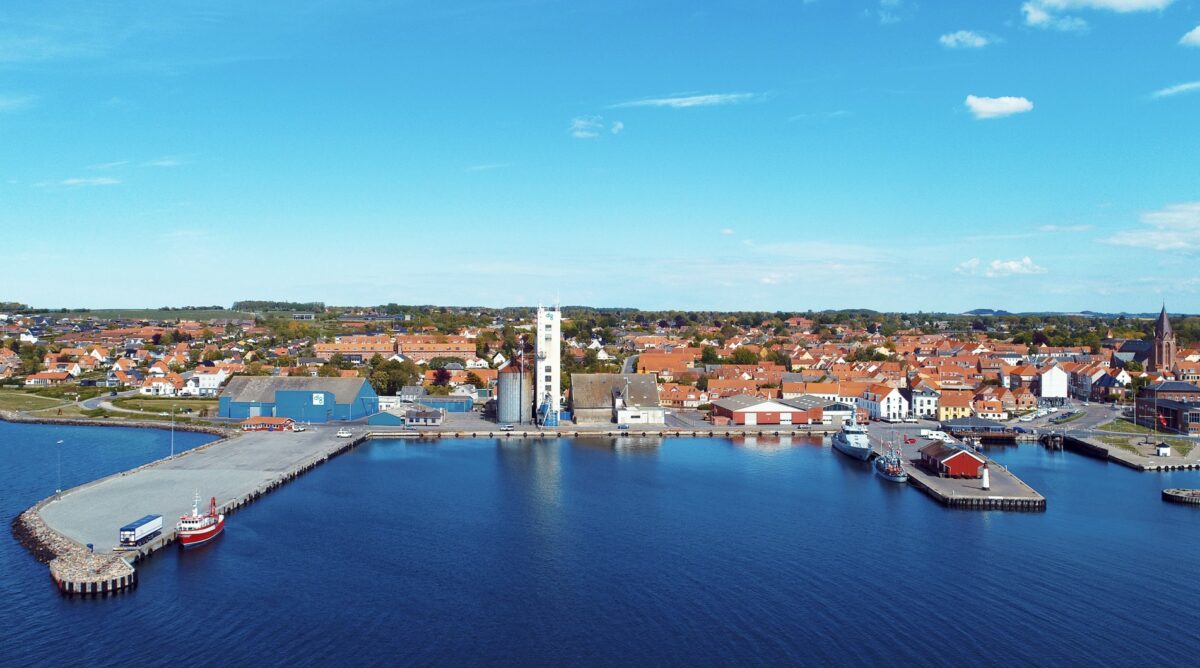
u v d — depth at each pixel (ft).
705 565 298.97
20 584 273.13
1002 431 599.57
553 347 650.02
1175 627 244.83
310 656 224.33
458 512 371.76
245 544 320.09
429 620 248.73
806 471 476.13
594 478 450.71
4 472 453.99
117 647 228.43
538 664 221.46
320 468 473.26
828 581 282.36
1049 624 247.29
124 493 386.32
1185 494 397.60
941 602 263.70
